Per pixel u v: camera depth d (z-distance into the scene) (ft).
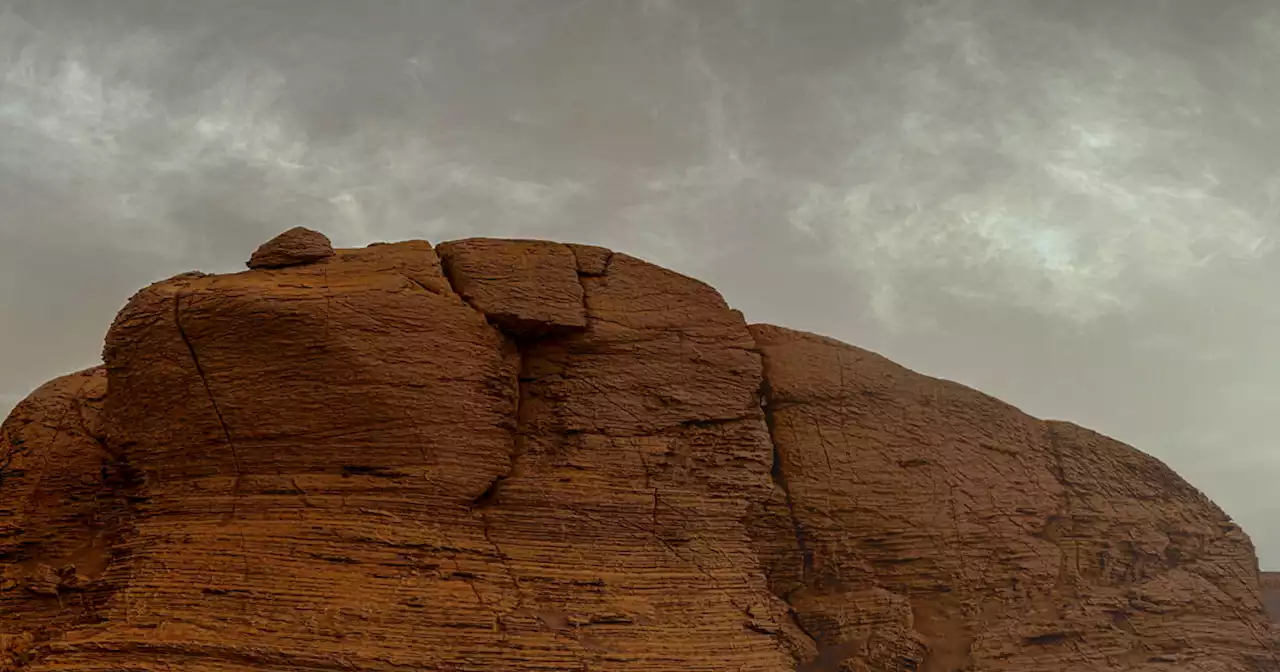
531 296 70.64
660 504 69.41
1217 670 84.69
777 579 76.79
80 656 57.67
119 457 67.97
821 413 81.20
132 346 66.80
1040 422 91.86
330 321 64.13
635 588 66.23
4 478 73.10
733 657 65.87
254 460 63.31
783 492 77.77
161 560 60.80
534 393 70.85
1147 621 85.92
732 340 76.23
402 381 64.13
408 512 62.49
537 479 67.00
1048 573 84.53
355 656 57.26
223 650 57.06
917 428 83.92
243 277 67.72
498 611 61.05
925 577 79.97
